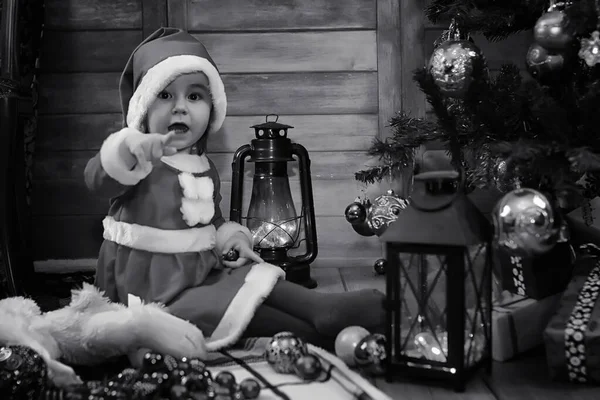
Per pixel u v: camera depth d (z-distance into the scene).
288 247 2.26
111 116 2.53
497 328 1.44
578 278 1.50
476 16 1.79
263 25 2.51
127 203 1.54
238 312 1.46
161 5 2.49
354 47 2.52
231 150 2.54
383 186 2.54
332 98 2.54
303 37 2.52
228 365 1.36
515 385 1.31
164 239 1.52
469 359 1.29
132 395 1.09
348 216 2.24
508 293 1.59
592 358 1.29
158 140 1.41
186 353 1.32
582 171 1.47
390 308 1.29
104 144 1.42
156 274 1.51
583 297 1.42
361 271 2.47
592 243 1.72
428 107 2.52
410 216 1.27
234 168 2.23
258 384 1.15
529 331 1.50
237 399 1.10
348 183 2.56
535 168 1.40
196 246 1.55
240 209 2.24
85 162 2.54
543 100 1.50
